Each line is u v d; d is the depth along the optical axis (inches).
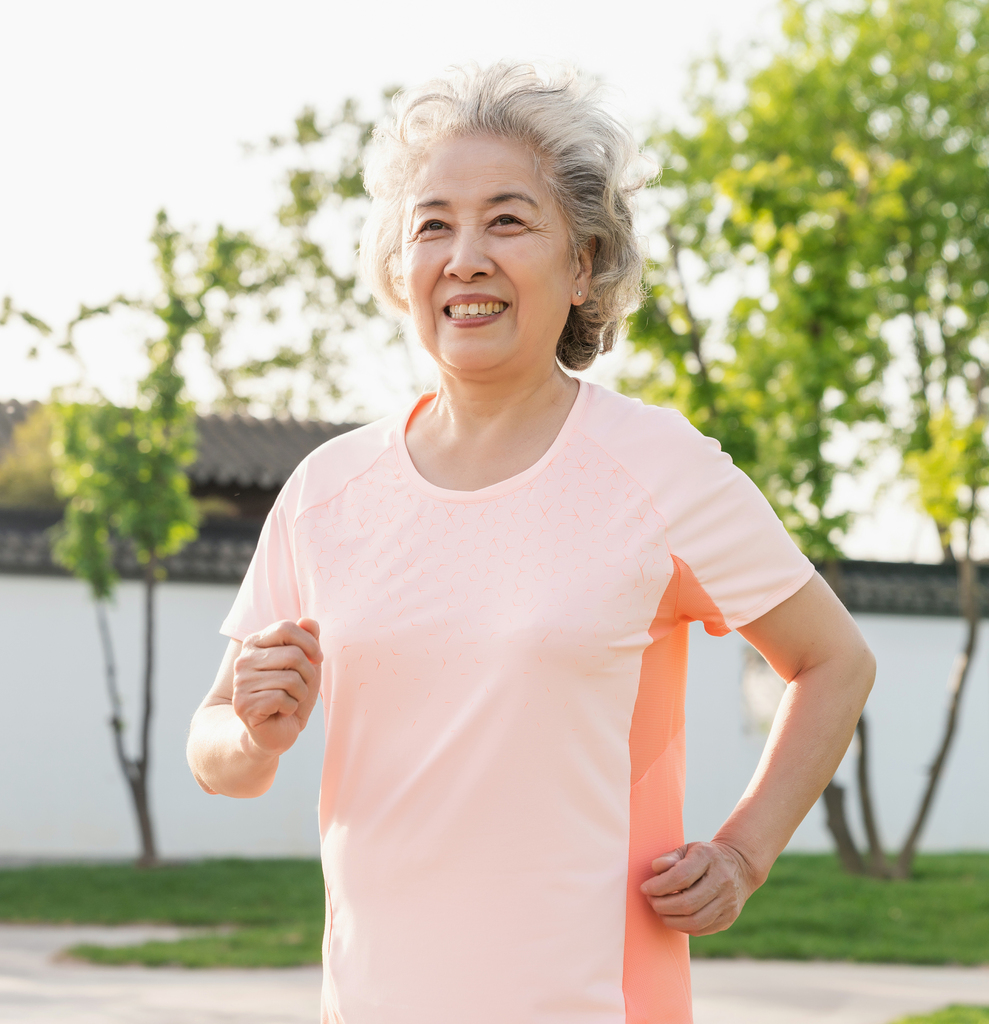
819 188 450.6
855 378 435.8
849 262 413.7
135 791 475.2
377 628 59.8
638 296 70.1
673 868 58.2
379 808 59.4
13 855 507.8
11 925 351.9
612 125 65.9
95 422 465.1
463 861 57.1
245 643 60.3
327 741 62.6
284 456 689.6
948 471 449.1
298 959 290.7
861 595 580.7
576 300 67.3
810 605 63.2
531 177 63.0
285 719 58.6
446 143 63.8
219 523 573.6
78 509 479.2
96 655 527.2
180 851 518.6
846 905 383.2
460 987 56.4
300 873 445.1
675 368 441.4
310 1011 233.5
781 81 589.0
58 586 527.2
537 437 64.2
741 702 556.1
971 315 643.5
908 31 623.8
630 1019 57.8
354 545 63.2
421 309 64.1
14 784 513.7
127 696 528.4
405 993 57.2
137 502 471.2
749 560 61.6
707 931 59.3
